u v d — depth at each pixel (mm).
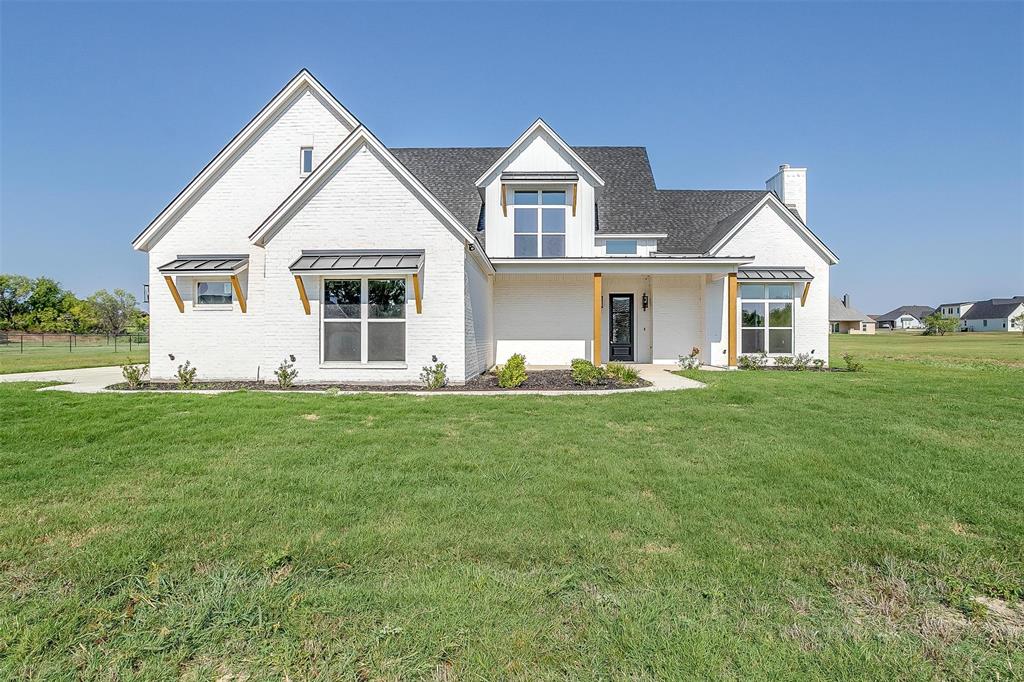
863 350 32469
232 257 13461
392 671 2201
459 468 5004
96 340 56594
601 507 3973
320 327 11711
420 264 11250
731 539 3428
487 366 16078
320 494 4258
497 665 2227
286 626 2490
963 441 6023
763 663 2221
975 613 2629
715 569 3018
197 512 3859
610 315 18312
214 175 13633
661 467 4996
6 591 2832
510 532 3531
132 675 2195
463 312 11695
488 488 4418
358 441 6012
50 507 3980
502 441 6059
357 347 11758
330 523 3684
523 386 11484
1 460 5191
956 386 10781
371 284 11727
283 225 11789
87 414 7617
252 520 3730
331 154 11641
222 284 13344
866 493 4270
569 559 3164
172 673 2209
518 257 15523
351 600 2686
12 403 8633
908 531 3566
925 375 13391
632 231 16969
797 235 16891
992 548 3318
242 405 8547
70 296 74688
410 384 11578
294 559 3160
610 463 5141
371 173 11766
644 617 2539
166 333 13273
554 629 2459
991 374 13797
